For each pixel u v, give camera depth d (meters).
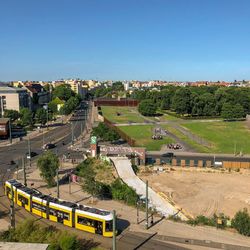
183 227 55.19
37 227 47.41
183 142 133.62
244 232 52.38
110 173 88.06
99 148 105.00
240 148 123.44
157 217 59.72
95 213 52.25
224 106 197.88
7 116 177.00
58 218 55.91
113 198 69.88
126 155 103.12
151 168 97.00
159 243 49.16
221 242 49.59
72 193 73.12
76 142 136.50
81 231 52.97
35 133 160.50
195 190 78.88
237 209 67.44
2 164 100.75
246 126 174.25
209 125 178.62
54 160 77.62
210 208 67.81
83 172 85.25
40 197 60.00
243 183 84.44
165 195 74.81
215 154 114.19
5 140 142.25
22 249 38.22
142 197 72.06
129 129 165.00
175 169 96.88
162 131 157.75
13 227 49.69
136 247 47.91
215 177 89.75
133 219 58.44
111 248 47.59
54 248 39.59
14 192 65.69
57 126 184.25
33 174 89.69
